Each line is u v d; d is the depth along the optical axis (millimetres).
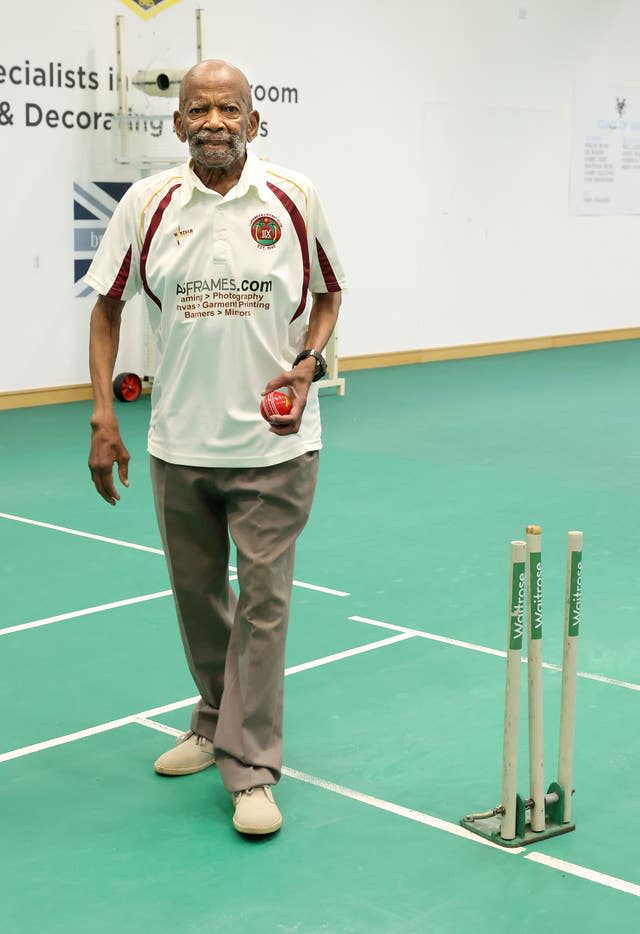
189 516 3408
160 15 11195
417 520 6902
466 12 13719
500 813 3273
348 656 4707
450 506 7250
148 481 7906
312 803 3490
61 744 3912
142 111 11227
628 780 3648
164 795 3553
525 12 14305
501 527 6758
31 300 10742
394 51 13117
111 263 3348
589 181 15406
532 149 14695
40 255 10742
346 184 12945
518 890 3010
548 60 14672
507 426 10008
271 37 12070
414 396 11586
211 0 11547
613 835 3305
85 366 11195
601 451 8984
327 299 3428
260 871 3109
